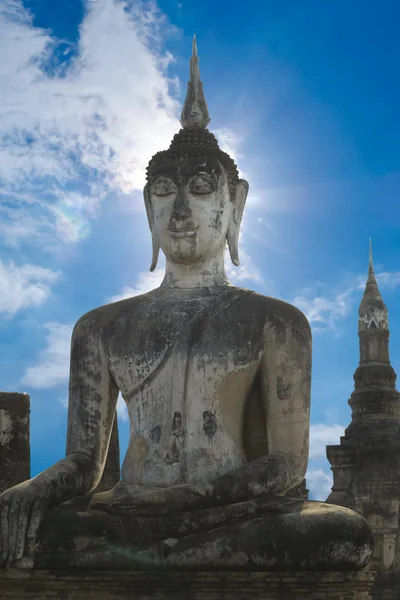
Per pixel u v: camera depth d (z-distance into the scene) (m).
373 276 29.94
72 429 9.75
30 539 8.65
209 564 8.46
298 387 9.45
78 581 8.57
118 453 11.85
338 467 28.23
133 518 8.63
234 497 8.80
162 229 10.05
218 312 9.55
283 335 9.48
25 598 8.62
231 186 10.30
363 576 8.73
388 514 27.25
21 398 11.06
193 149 10.12
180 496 8.69
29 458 11.04
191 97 10.43
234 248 10.30
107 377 9.75
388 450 27.78
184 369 9.32
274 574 8.46
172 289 9.98
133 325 9.67
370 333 29.20
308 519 8.53
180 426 9.23
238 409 9.44
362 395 28.73
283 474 9.09
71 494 9.21
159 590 8.54
